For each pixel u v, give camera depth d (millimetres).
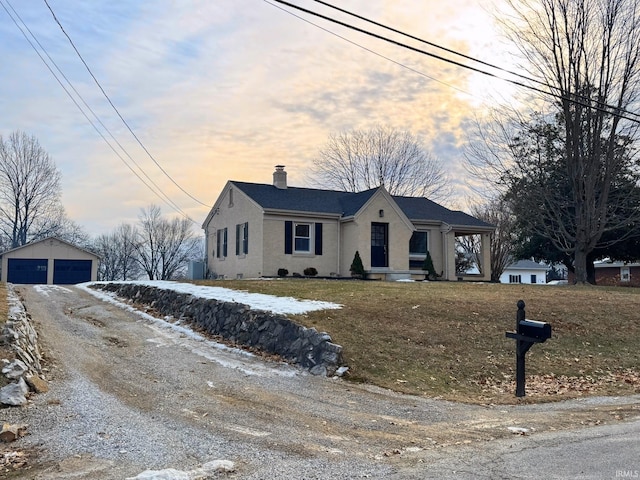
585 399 8555
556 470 4832
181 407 6969
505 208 36312
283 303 12977
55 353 9656
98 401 7000
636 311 14750
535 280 56531
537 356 10984
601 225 21625
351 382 8953
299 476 4617
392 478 4598
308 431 6145
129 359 9758
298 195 25734
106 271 60031
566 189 25875
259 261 22875
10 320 9328
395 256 24562
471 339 11445
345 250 24422
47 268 36250
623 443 5836
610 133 22047
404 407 7598
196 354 10578
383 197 24344
